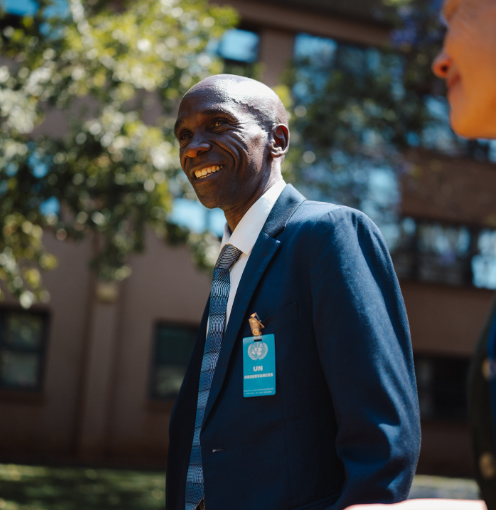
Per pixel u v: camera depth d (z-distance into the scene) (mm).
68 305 12367
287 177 7902
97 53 6133
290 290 1240
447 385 13773
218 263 1428
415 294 13641
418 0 11094
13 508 5750
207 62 6941
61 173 6129
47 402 12109
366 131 11258
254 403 1196
